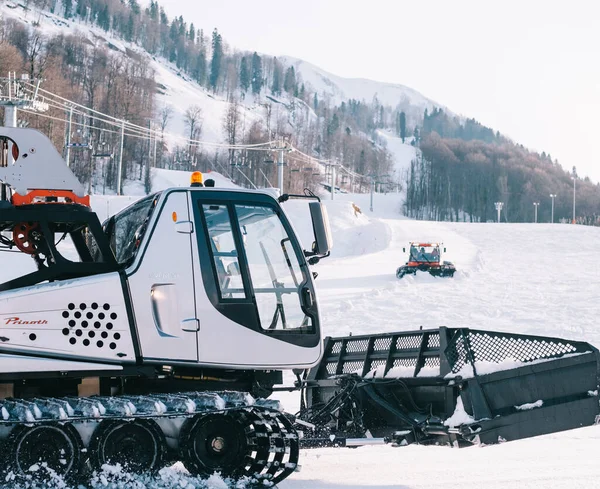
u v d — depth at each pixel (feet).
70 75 449.48
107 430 21.03
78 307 22.41
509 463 27.25
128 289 22.80
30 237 24.35
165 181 375.66
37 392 23.18
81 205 23.97
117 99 386.32
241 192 24.23
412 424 25.58
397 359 28.37
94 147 316.60
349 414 27.45
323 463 27.55
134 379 23.88
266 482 22.38
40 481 20.39
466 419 24.64
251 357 23.53
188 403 21.48
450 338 26.45
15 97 123.44
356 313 80.38
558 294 99.96
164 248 23.24
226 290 23.54
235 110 535.60
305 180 424.46
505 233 245.65
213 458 22.16
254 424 22.68
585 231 252.21
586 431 33.45
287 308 24.13
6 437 20.26
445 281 120.37
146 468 21.50
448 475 25.25
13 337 21.90
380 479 24.68
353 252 215.92
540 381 25.21
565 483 23.85
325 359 30.94
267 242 24.23
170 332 22.95
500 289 106.63
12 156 24.07
